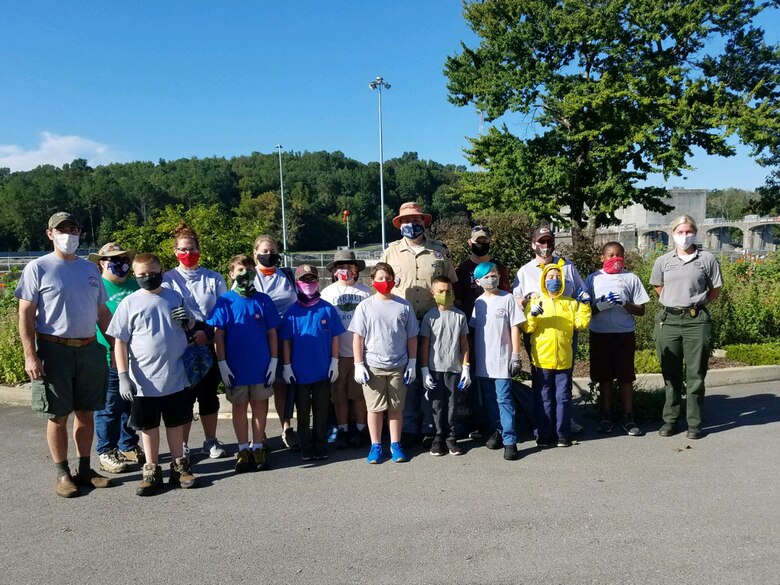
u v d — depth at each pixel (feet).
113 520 13.47
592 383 21.30
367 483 15.47
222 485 15.61
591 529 12.41
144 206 345.92
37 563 11.51
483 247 19.70
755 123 65.92
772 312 34.50
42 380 14.80
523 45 76.89
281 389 19.43
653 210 78.02
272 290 19.25
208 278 18.48
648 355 28.04
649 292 32.83
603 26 71.97
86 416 15.57
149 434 15.30
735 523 12.53
